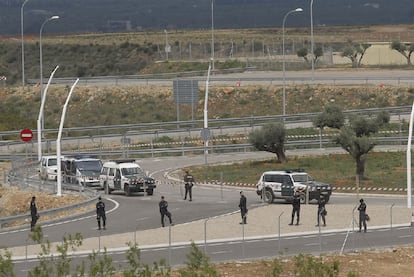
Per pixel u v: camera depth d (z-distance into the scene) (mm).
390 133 173000
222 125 194125
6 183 141125
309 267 62031
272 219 106688
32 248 90562
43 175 145125
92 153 165250
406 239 93875
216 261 84125
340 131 145000
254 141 157000
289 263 82938
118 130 195375
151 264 81562
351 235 95938
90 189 130000
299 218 105000
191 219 108438
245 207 102875
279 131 156125
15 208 123625
